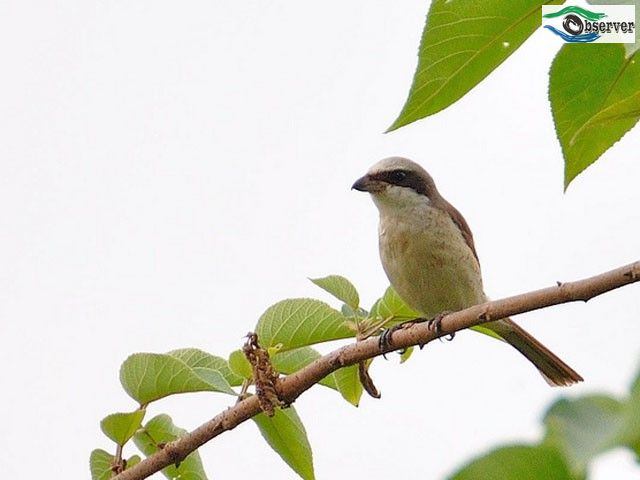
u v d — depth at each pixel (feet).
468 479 5.94
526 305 20.27
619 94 14.53
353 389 25.91
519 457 5.86
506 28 13.82
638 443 5.56
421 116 14.65
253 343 22.79
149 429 23.90
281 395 22.82
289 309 24.70
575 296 18.56
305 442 24.07
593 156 15.05
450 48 14.02
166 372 22.86
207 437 22.62
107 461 23.71
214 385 22.82
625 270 17.90
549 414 5.83
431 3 13.60
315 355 25.30
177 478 24.47
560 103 14.69
